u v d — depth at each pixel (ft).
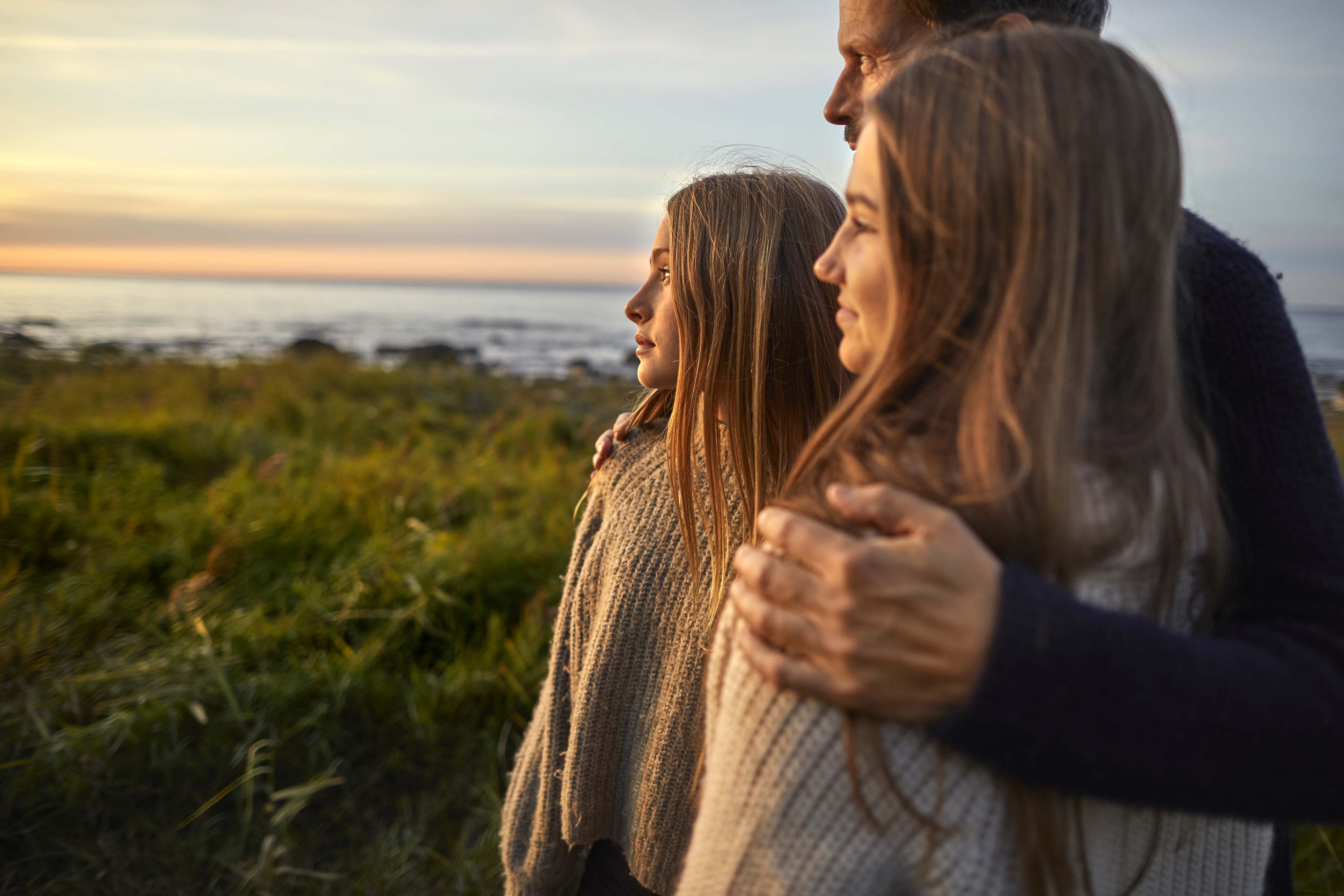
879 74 3.34
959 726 1.65
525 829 4.18
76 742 7.70
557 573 11.69
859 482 1.96
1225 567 2.04
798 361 3.59
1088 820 1.97
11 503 12.03
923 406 1.96
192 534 12.05
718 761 1.98
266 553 11.75
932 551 1.69
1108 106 1.89
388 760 8.41
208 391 26.55
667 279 3.83
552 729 4.06
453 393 34.37
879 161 2.04
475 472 17.43
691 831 3.47
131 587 10.78
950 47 2.10
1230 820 2.16
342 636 10.09
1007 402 1.79
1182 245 2.46
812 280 3.58
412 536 12.45
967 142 1.89
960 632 1.66
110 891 6.77
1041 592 1.67
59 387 23.45
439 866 7.30
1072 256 1.81
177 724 8.21
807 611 1.79
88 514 12.52
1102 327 1.88
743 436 3.53
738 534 3.50
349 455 19.40
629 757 3.68
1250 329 2.42
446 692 9.10
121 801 7.52
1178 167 2.00
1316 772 1.72
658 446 3.99
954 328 1.93
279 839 7.30
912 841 1.78
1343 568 2.17
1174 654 1.68
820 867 1.79
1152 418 1.92
